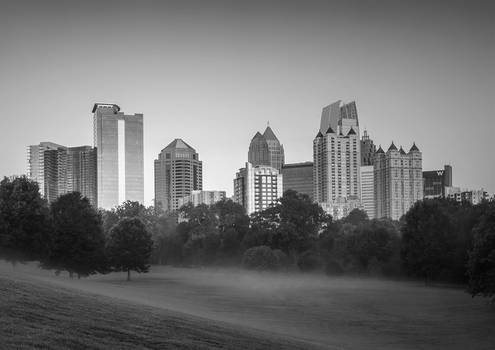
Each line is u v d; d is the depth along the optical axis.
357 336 54.78
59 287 45.16
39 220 90.50
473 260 77.12
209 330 35.88
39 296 34.34
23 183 92.38
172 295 86.44
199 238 194.12
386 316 70.38
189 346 29.11
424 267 115.25
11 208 87.94
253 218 191.00
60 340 25.27
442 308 78.62
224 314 62.31
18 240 86.94
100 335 27.89
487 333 58.62
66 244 99.62
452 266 114.81
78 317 30.78
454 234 115.25
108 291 67.44
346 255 146.12
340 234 166.00
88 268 102.31
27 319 27.83
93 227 104.25
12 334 24.61
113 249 125.88
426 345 51.88
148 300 61.62
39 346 23.75
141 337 29.11
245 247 172.75
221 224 199.38
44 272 119.00
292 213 173.25
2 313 27.91
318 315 69.62
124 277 146.38
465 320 67.38
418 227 117.38
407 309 77.62
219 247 184.25
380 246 139.88
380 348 48.41
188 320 38.97
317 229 182.50
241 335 36.69
